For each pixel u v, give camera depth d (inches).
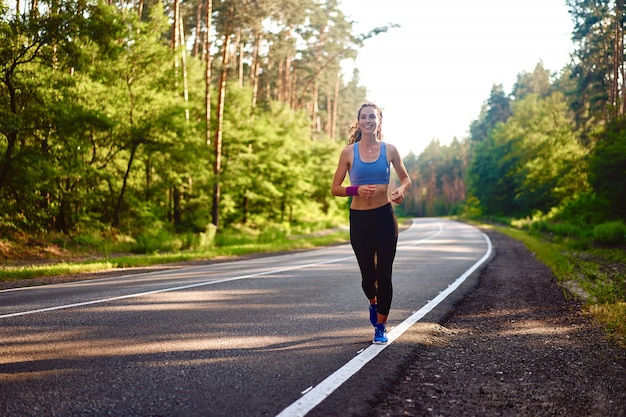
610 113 1448.1
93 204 946.1
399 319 222.8
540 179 1923.0
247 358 151.6
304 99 2257.6
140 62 981.2
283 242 1178.0
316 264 513.3
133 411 107.7
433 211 6127.0
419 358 160.9
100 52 792.3
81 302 248.4
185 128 975.0
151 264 610.2
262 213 1712.6
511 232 1454.2
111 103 924.6
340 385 129.3
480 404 121.1
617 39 1488.7
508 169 2915.8
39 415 103.7
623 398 126.3
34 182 726.5
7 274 430.0
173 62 1077.8
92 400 113.3
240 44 1764.3
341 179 172.4
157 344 164.9
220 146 1147.3
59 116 733.3
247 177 1363.2
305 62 2156.7
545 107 2534.5
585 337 194.7
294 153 1729.8
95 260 650.8
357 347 169.5
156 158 1042.7
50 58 697.0
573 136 1951.3
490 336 197.8
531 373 147.8
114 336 174.7
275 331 189.8
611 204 1071.0
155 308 232.1
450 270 453.4
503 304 277.1
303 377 134.9
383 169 167.3
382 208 169.0
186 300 258.5
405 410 115.4
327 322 208.7
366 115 166.1
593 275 405.1
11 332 177.9
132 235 968.9
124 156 1029.8
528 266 510.3
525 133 2529.5
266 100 1808.6
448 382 137.9
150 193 1097.4
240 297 272.2
